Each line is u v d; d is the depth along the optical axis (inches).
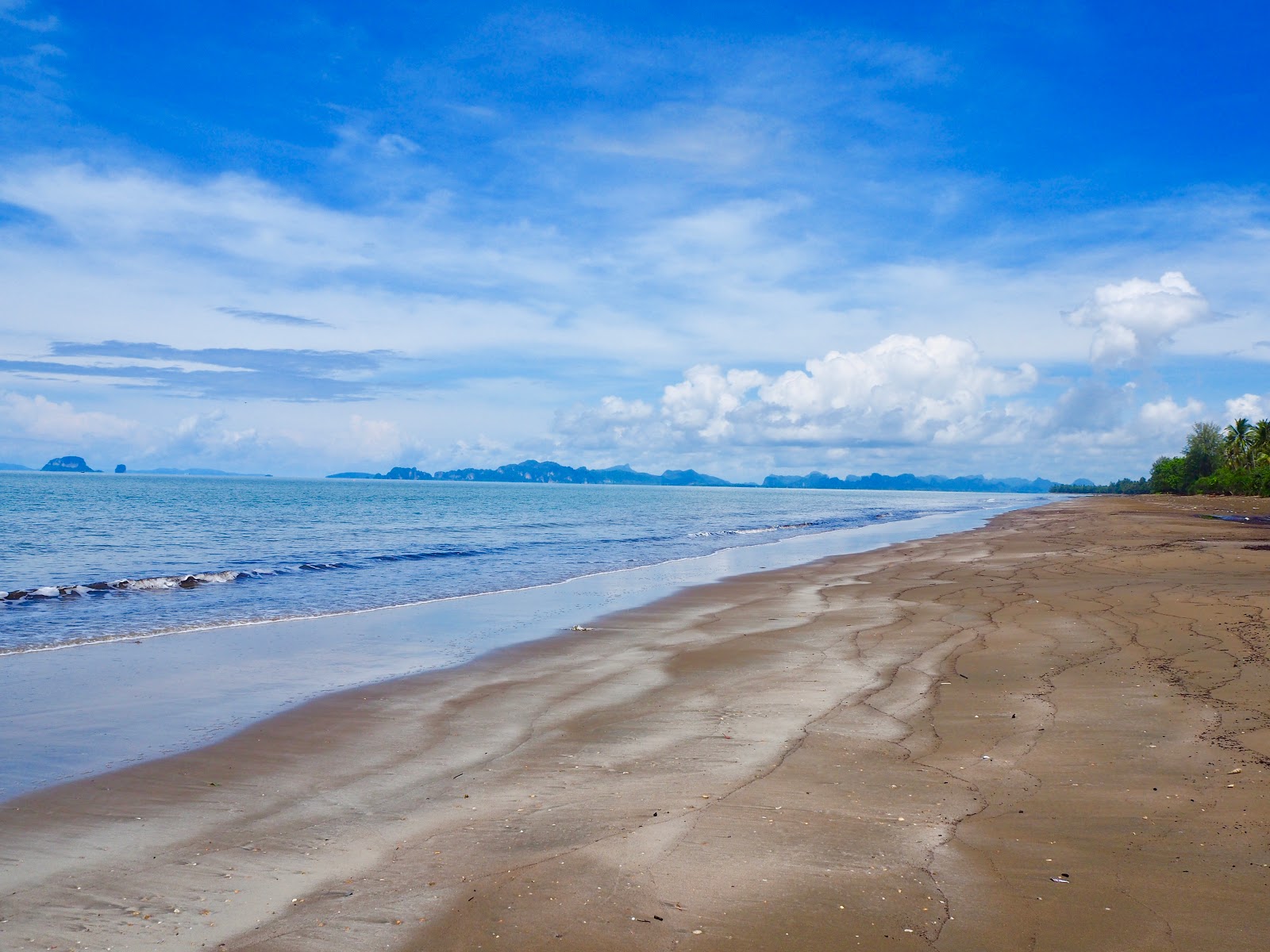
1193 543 1302.9
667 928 185.5
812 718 366.3
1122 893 197.0
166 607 766.5
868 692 410.9
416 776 304.2
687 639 587.2
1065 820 242.8
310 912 198.4
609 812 260.1
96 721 382.0
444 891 207.8
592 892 203.6
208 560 1241.4
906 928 183.8
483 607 768.3
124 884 216.1
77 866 227.9
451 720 383.9
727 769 299.7
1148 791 262.7
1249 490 4584.2
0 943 185.0
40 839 246.5
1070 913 188.4
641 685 446.9
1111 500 4911.4
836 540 1737.2
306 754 333.1
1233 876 203.9
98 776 305.3
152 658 530.9
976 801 260.7
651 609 746.2
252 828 254.4
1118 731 326.6
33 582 972.6
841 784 280.2
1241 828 231.5
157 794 286.0
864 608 704.4
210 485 7716.5
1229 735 314.3
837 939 179.6
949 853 222.4
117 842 244.7
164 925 193.5
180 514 2508.6
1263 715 338.0
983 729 339.6
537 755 326.3
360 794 285.1
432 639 603.2
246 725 375.6
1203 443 5305.1
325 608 760.3
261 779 301.9
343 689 446.0
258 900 206.1
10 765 317.7
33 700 422.6
